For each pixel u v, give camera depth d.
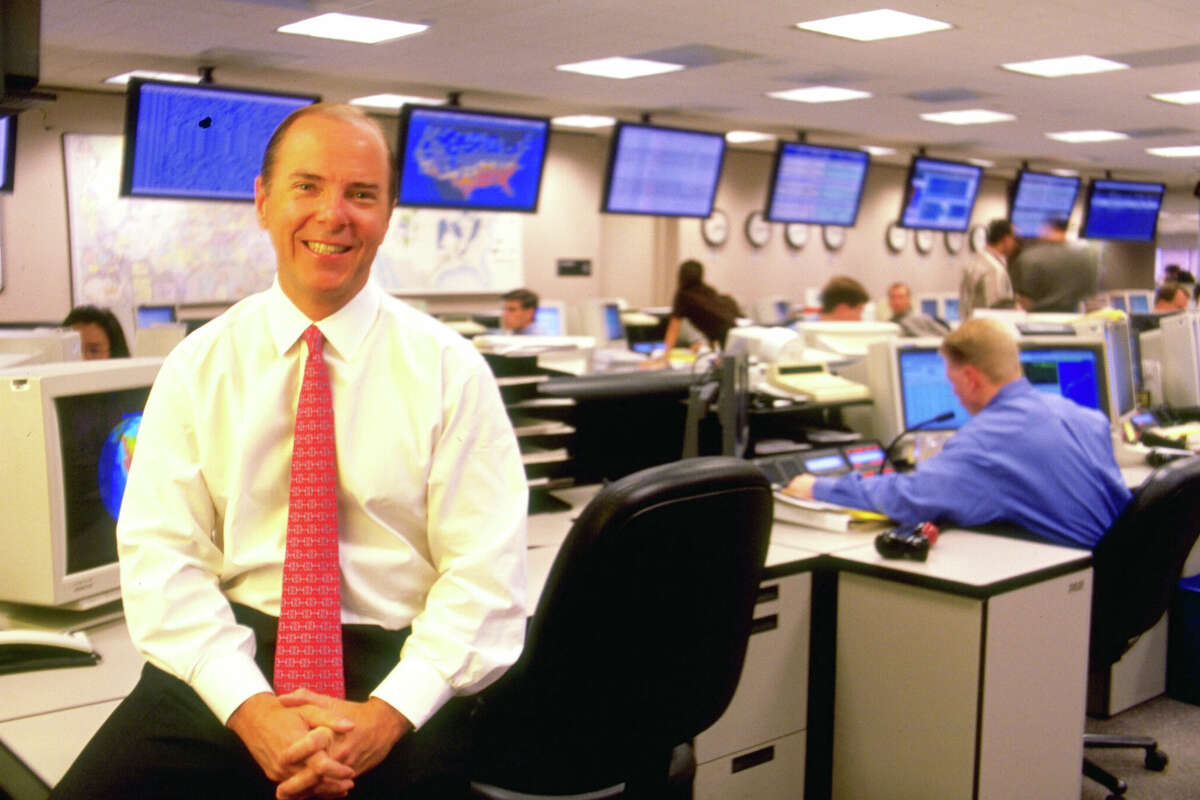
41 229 7.03
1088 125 8.63
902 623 2.31
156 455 1.31
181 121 5.37
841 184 8.66
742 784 2.35
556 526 2.58
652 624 1.50
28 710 1.53
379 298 1.37
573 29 5.36
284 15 5.01
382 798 1.25
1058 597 2.35
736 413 2.81
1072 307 5.75
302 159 1.26
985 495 2.55
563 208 9.74
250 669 1.25
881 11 4.93
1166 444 3.83
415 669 1.27
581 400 2.68
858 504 2.64
